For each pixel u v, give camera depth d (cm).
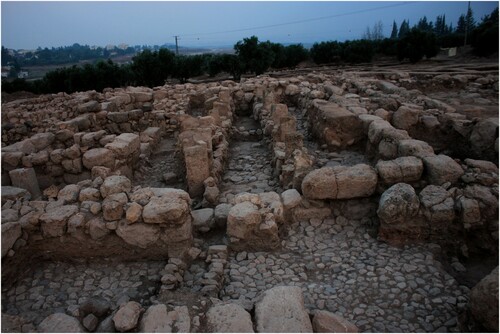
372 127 853
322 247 574
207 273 504
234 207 575
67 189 595
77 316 426
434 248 546
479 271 515
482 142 819
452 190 572
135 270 524
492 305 368
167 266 502
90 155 809
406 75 1941
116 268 530
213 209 662
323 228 615
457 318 427
